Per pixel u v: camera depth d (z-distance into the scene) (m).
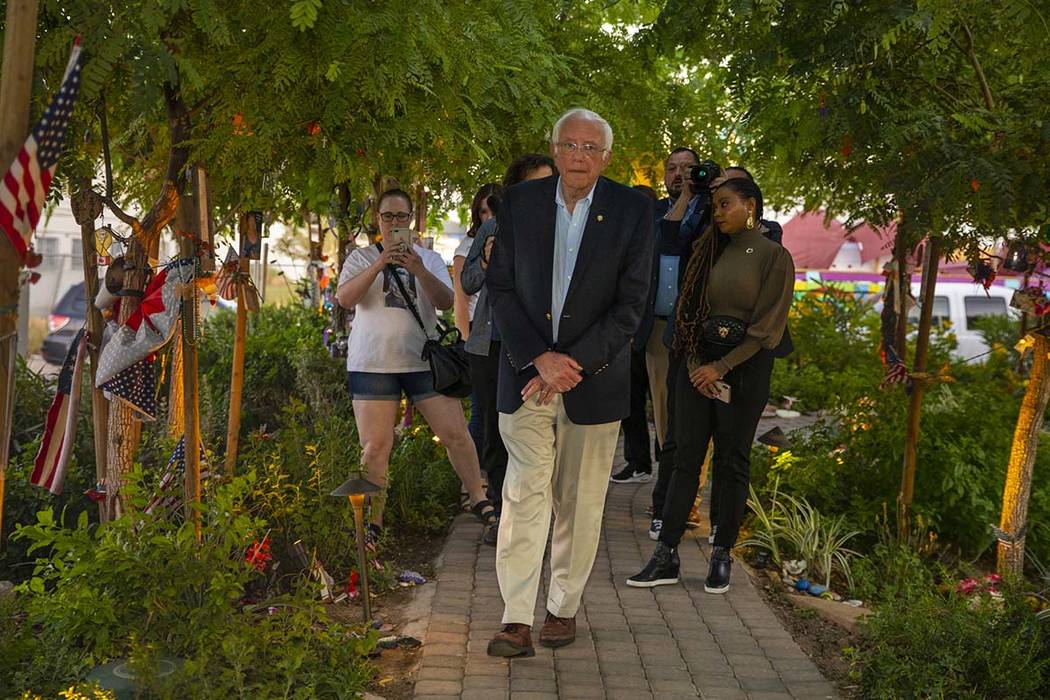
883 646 4.62
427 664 4.48
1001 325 17.28
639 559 6.15
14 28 3.04
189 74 3.75
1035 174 5.59
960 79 6.04
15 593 4.31
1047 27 5.03
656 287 6.51
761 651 4.87
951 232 6.06
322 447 6.04
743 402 5.48
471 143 5.33
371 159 4.82
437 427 6.26
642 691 4.34
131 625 3.99
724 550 5.66
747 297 5.39
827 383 13.56
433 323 6.08
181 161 4.62
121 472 4.94
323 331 10.68
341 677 3.98
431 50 4.29
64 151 4.80
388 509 6.64
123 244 4.80
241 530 4.27
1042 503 7.54
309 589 4.70
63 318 17.92
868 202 6.80
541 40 6.34
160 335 4.65
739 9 5.32
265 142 4.38
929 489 7.43
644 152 9.52
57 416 4.98
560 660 4.60
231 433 6.22
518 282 4.52
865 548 7.19
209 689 3.63
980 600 5.16
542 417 4.53
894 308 7.00
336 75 4.04
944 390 10.52
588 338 4.43
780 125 6.68
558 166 4.46
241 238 6.03
